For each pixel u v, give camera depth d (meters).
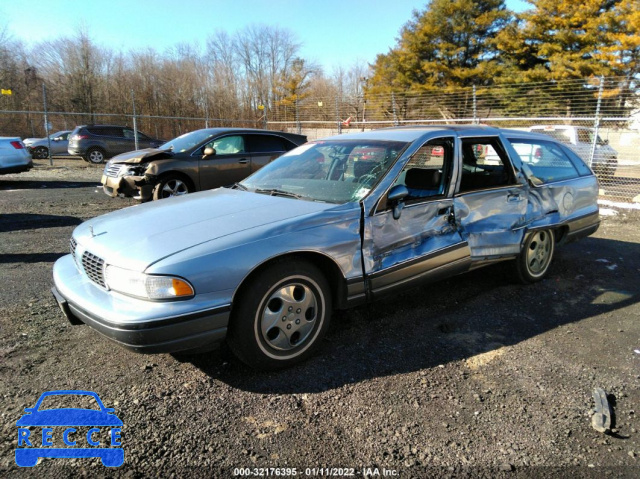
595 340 3.29
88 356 2.95
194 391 2.58
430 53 31.28
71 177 13.30
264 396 2.54
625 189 10.91
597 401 2.49
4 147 10.73
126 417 2.33
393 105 23.81
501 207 3.89
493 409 2.45
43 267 4.80
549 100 24.31
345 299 3.01
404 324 3.52
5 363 2.84
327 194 3.26
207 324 2.42
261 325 2.64
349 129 22.03
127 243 2.61
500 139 4.04
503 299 4.07
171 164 7.42
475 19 29.84
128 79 34.12
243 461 2.04
